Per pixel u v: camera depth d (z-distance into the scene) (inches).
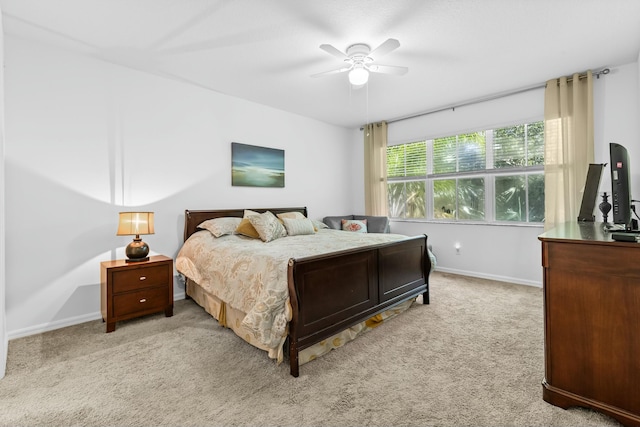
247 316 77.9
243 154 164.4
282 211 180.5
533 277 155.4
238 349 90.3
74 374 77.0
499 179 167.3
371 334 100.0
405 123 202.2
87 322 112.8
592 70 130.0
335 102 170.6
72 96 111.9
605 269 58.0
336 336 91.2
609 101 129.3
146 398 67.4
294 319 75.9
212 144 152.2
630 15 91.1
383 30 98.8
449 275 178.7
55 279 108.0
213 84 143.9
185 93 142.4
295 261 76.0
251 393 69.2
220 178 155.3
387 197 209.5
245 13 90.1
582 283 60.4
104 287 106.5
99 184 117.8
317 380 74.2
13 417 61.5
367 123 215.8
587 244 59.6
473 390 69.4
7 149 99.3
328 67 126.0
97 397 67.9
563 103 136.4
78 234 113.0
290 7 87.4
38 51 105.0
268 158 176.6
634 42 107.3
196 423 59.9
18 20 92.4
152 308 112.5
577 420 59.1
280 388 71.1
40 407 64.6
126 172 124.6
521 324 106.7
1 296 76.7
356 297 95.3
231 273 98.2
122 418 61.2
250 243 119.6
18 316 100.8
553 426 57.8
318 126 208.5
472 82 142.3
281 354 78.4
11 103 100.0
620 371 56.8
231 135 159.6
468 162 178.1
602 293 58.4
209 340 96.4
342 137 226.1
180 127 140.7
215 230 131.0
